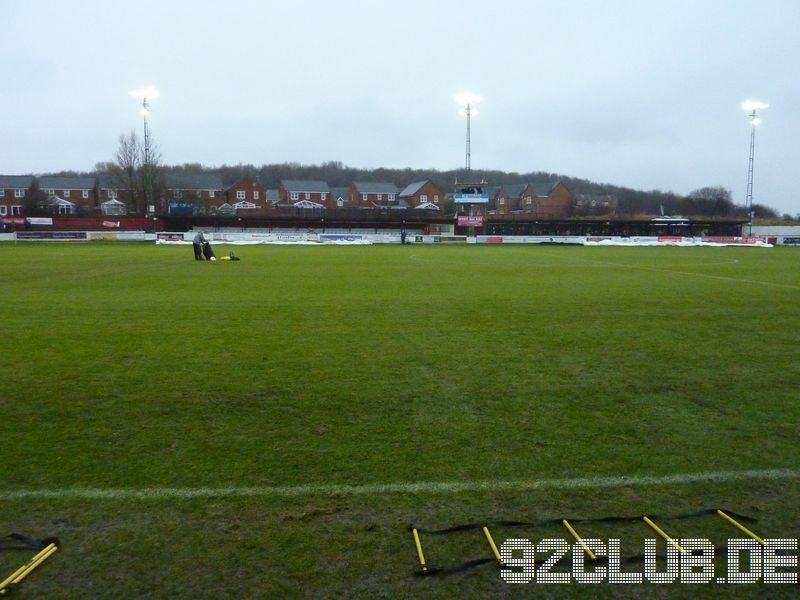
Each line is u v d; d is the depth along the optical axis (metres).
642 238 55.44
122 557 3.12
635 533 3.42
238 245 48.06
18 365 7.14
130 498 3.74
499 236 57.56
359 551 3.18
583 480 4.03
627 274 21.44
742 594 2.93
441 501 3.72
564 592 2.90
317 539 3.29
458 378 6.59
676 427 5.06
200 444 4.64
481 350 8.07
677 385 6.38
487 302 13.16
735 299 13.94
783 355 7.89
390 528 3.41
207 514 3.55
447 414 5.35
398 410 5.46
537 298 13.95
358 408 5.52
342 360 7.45
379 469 4.18
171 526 3.42
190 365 7.17
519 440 4.73
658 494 3.85
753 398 5.92
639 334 9.37
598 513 3.61
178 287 16.00
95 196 85.50
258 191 85.88
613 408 5.56
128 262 26.22
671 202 103.12
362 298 13.77
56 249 38.84
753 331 9.71
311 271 21.80
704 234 64.38
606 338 9.01
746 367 7.20
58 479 4.00
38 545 3.21
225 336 9.03
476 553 3.18
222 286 16.30
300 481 3.98
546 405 5.63
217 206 83.75
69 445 4.60
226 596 2.81
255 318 10.78
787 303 13.26
